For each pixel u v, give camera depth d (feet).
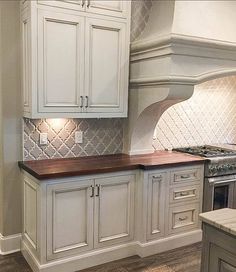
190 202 11.50
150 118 11.64
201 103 14.34
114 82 10.59
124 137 12.14
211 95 14.61
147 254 10.69
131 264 10.19
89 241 9.87
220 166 11.96
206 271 6.02
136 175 10.48
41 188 8.85
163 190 10.82
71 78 9.78
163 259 10.55
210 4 10.74
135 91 11.34
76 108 9.97
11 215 10.61
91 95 10.19
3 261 10.16
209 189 11.80
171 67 9.71
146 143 12.34
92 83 10.17
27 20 9.25
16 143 10.33
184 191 11.31
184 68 9.96
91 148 11.60
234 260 5.47
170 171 10.88
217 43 10.23
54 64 9.46
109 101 10.57
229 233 5.49
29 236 10.08
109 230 10.21
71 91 9.83
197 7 10.46
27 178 9.97
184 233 11.50
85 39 9.85
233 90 15.40
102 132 11.74
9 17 9.78
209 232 5.90
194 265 10.19
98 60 10.18
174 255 10.82
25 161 10.46
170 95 9.98
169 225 11.13
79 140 11.31
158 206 10.78
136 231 10.73
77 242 9.67
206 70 10.43
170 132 13.52
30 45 9.12
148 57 10.43
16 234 10.78
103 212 10.02
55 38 9.37
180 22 9.93
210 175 11.80
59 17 9.32
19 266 9.89
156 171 10.57
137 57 10.86
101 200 9.93
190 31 9.87
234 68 11.06
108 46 10.30
